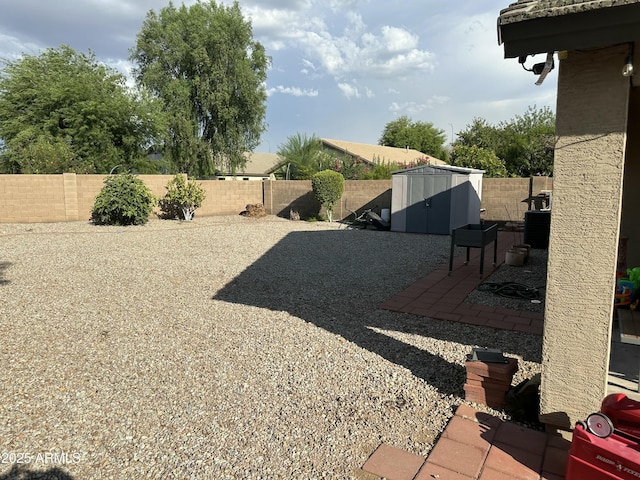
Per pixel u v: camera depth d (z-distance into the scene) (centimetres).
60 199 1661
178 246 1212
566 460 279
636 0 227
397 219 1593
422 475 267
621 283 501
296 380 405
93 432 321
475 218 1557
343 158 2711
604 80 261
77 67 2853
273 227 1673
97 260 997
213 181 2038
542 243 1165
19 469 278
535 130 3403
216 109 3150
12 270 883
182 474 274
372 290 757
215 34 3053
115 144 2684
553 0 256
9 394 377
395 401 364
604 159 265
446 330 545
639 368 390
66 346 489
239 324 570
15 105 2494
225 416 344
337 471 276
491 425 321
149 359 454
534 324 558
